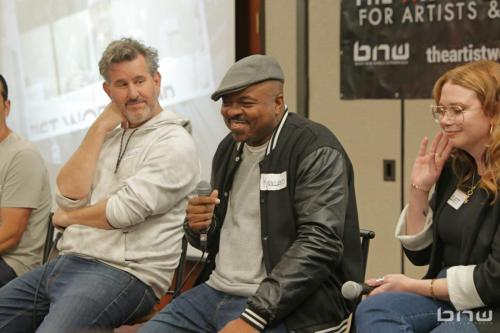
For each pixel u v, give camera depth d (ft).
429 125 22.80
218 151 15.07
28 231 19.12
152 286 16.08
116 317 15.49
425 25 22.67
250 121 13.51
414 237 13.88
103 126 16.56
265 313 12.61
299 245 13.00
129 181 15.78
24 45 27.45
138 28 25.54
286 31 24.31
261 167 13.82
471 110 12.59
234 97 13.46
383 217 23.67
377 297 12.60
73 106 26.84
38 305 16.20
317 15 23.99
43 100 27.35
